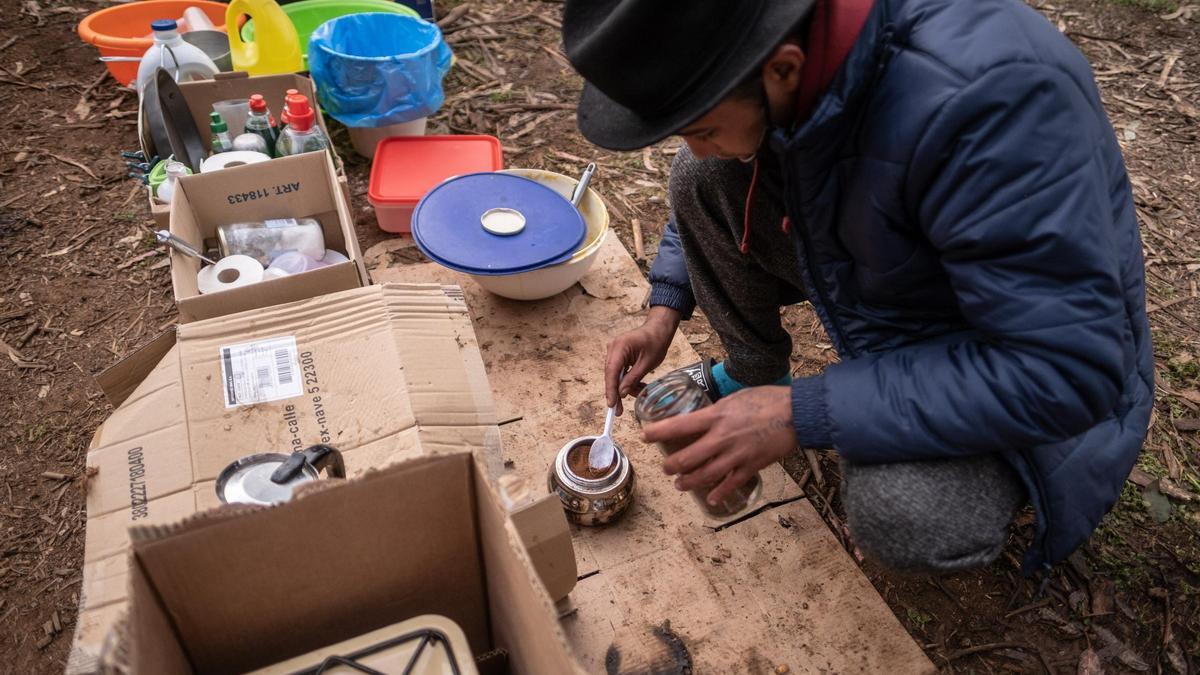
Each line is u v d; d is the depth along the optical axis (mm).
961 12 1123
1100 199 1095
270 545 1020
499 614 1198
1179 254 2742
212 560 996
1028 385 1155
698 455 1338
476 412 1487
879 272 1318
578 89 3611
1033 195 1066
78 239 2746
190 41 3102
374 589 1157
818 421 1298
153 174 2338
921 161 1120
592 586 1733
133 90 3430
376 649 1094
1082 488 1391
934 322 1397
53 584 1839
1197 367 2311
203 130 2738
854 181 1228
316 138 2480
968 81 1069
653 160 3217
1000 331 1154
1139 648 1711
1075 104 1088
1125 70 3713
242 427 1419
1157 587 1806
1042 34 1122
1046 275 1104
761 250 1670
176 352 1494
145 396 1445
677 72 1049
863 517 1424
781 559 1783
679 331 2359
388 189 2723
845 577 1748
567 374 2207
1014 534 1912
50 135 3189
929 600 1788
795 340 2434
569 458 1860
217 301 1640
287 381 1476
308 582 1096
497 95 3539
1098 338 1111
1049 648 1712
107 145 3174
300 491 972
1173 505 1966
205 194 2082
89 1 4086
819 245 1373
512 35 3979
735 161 1523
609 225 2811
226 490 1279
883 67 1134
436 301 1627
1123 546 1879
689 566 1771
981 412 1200
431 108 2979
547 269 2223
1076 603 1779
